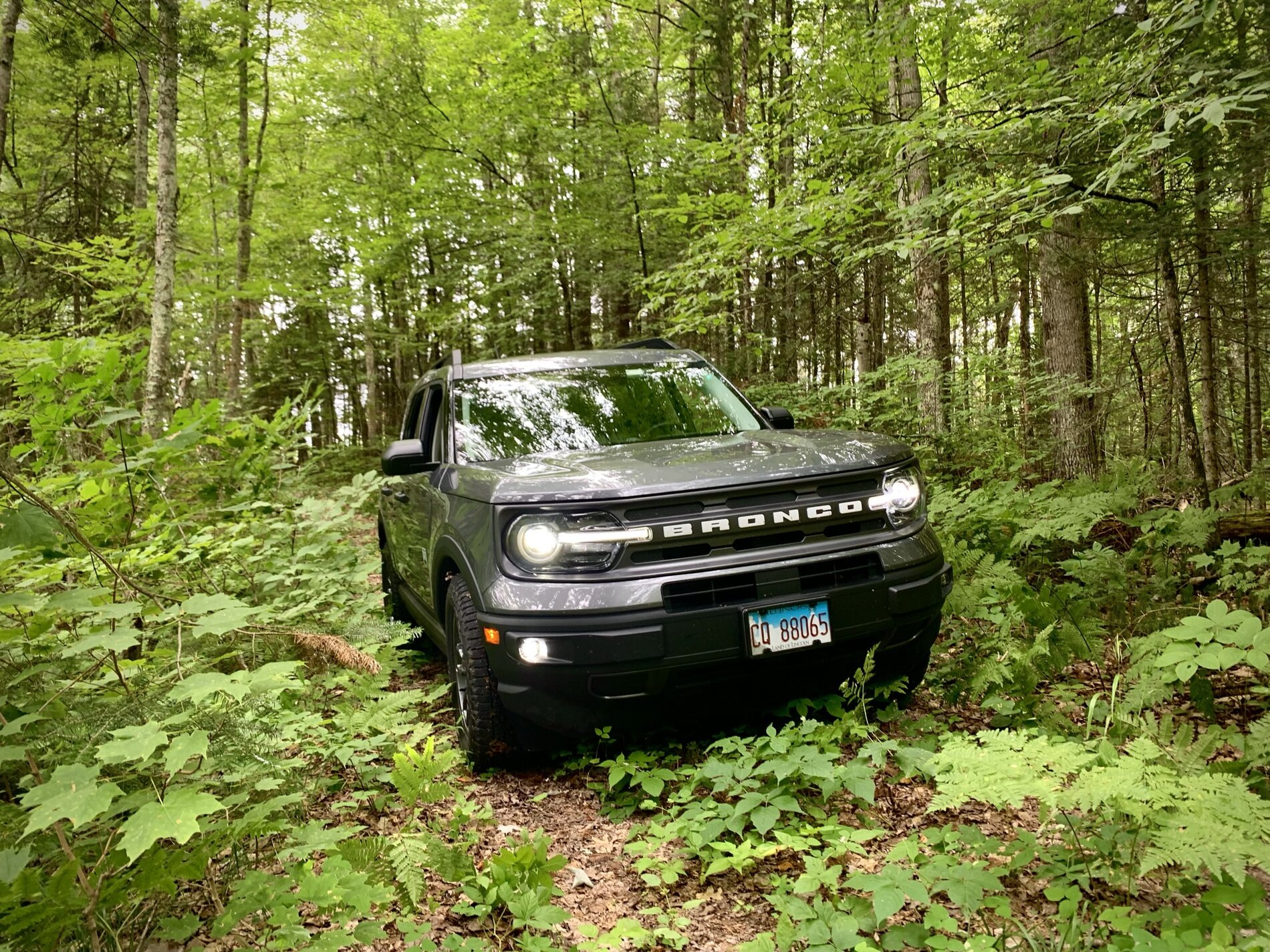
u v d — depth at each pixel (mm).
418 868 2100
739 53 13859
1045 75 4879
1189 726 2443
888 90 8891
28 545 1790
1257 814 1719
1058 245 7336
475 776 3211
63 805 1329
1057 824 2369
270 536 4883
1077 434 8305
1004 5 6504
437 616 3801
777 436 3785
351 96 15094
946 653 3914
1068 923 1825
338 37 16328
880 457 3270
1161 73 4301
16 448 3338
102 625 2285
